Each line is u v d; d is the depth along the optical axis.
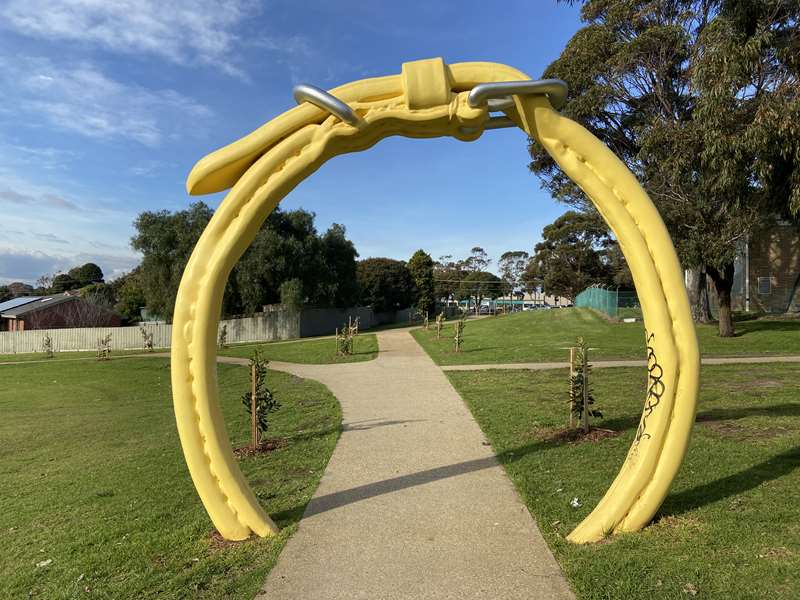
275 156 4.08
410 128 4.15
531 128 4.08
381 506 4.82
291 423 8.74
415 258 67.62
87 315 43.00
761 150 9.44
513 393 10.28
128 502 5.40
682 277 3.98
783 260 27.45
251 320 35.56
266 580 3.58
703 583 3.24
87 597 3.50
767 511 4.16
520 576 3.51
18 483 6.60
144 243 34.88
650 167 18.83
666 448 3.97
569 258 51.97
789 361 13.42
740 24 10.02
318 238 39.44
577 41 18.91
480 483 5.32
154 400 13.59
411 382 12.52
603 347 17.67
